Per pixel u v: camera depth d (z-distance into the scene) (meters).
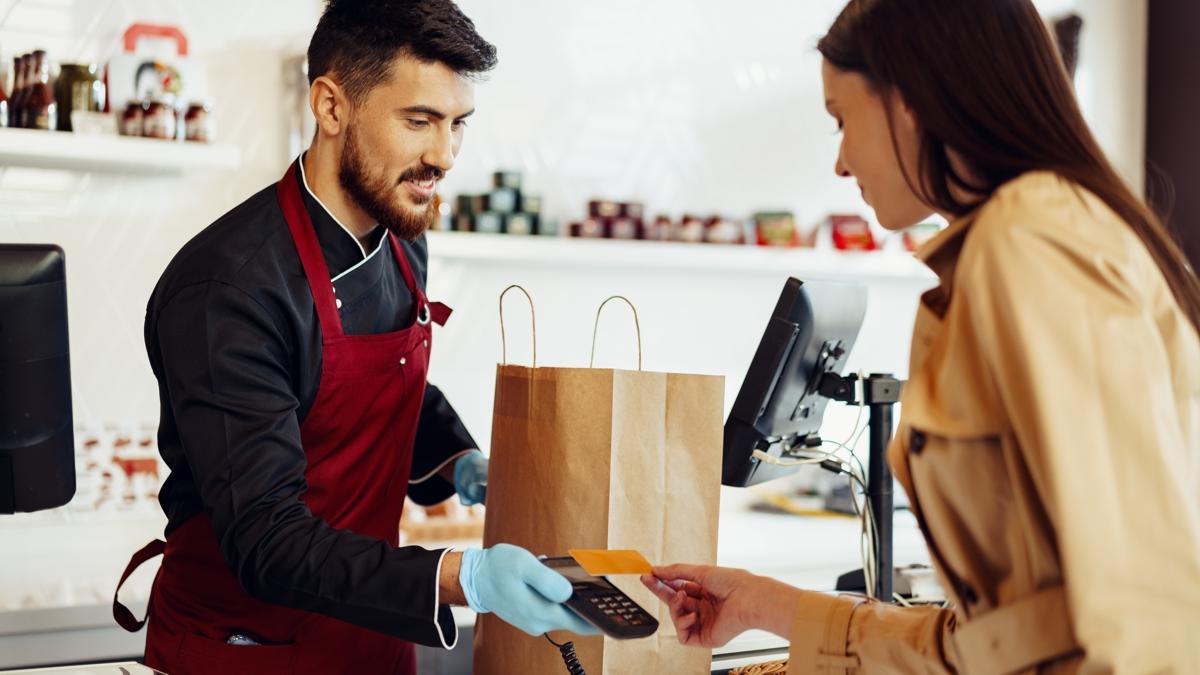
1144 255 0.93
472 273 3.30
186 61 2.84
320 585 1.37
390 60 1.51
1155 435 0.82
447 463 2.01
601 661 1.45
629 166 3.47
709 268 3.55
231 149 2.76
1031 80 0.99
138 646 2.39
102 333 2.90
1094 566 0.81
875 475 1.71
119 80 2.72
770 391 1.60
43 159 2.71
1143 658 0.80
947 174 1.02
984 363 0.91
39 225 2.84
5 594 2.42
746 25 3.59
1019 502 0.90
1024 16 1.00
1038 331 0.85
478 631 1.60
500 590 1.33
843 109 1.10
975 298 0.90
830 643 1.15
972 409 0.91
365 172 1.56
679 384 1.49
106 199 2.90
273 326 1.50
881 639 1.09
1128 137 3.93
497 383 1.60
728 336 3.62
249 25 3.01
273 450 1.44
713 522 1.50
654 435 1.48
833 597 1.21
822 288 1.63
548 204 3.38
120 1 2.87
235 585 1.62
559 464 1.48
